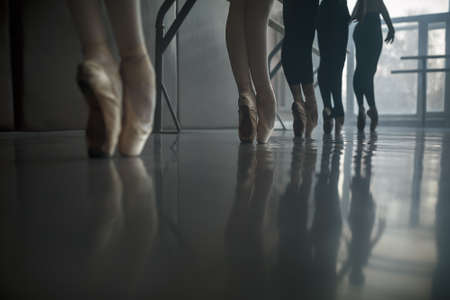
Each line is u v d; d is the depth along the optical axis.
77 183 0.41
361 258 0.16
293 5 1.68
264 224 0.22
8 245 0.18
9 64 1.70
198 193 0.34
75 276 0.14
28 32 1.75
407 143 1.34
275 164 0.63
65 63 1.92
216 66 3.24
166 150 0.98
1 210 0.26
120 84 0.75
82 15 0.71
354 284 0.13
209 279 0.14
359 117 2.70
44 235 0.20
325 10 2.16
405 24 5.70
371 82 2.65
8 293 0.13
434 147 1.14
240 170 0.54
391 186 0.39
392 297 0.12
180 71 2.89
